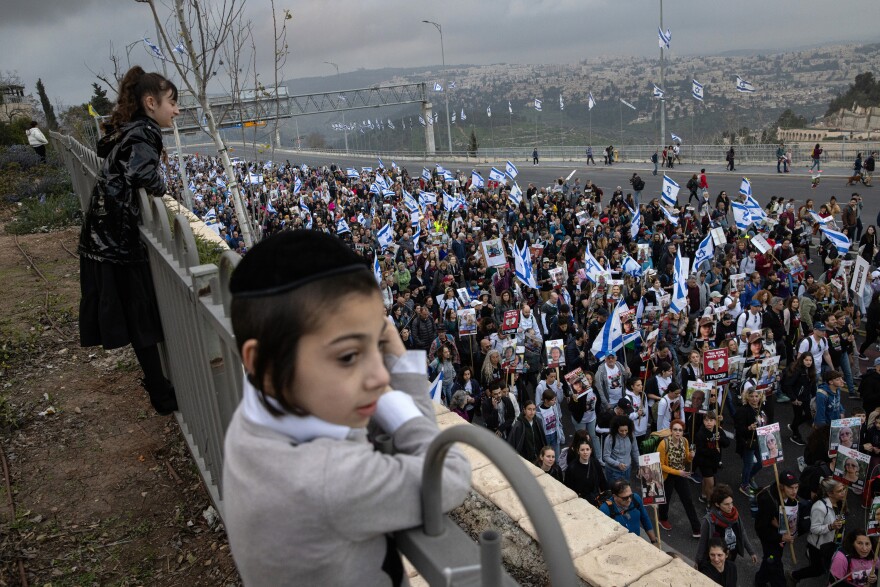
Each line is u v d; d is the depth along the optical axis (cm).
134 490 411
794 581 811
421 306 1405
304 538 100
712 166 4688
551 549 77
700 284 1639
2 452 452
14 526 378
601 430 964
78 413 507
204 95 732
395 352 130
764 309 1392
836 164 4138
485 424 1016
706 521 730
